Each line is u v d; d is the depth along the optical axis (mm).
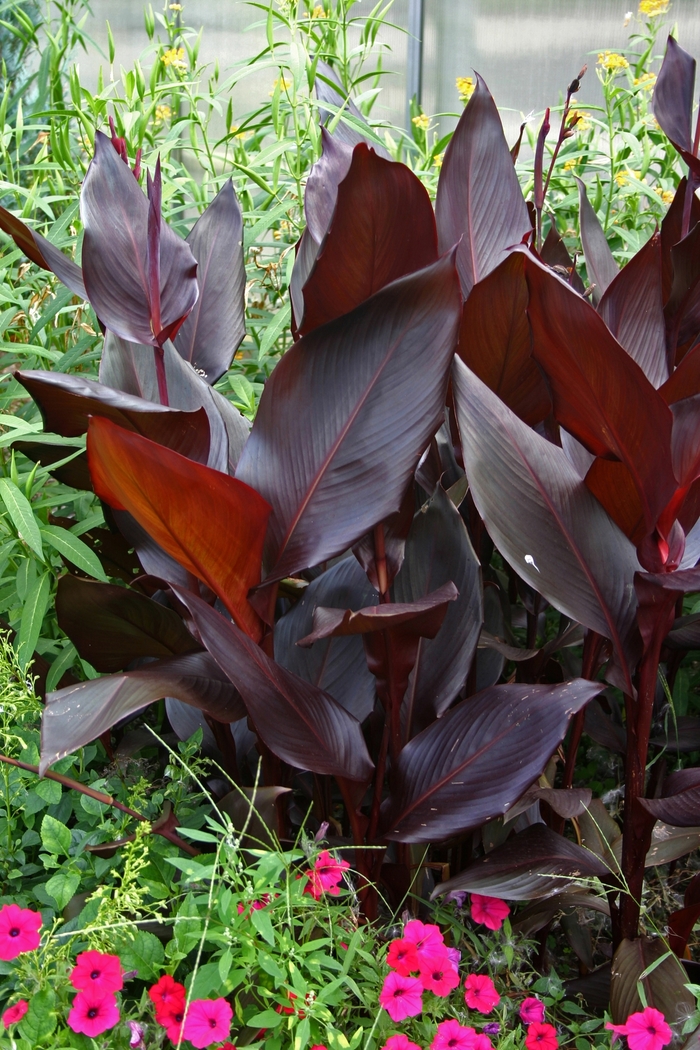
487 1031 1900
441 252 2250
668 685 2436
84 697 1790
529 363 2084
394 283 1813
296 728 1898
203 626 1844
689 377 1924
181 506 1769
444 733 1984
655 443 1816
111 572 2434
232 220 2367
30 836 2084
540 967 2236
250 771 2264
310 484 1906
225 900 1732
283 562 1912
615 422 1830
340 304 1916
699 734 2428
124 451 1690
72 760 2160
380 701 2145
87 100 2924
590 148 3555
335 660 2166
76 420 1938
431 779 1967
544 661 2289
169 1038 1777
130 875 1825
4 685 2080
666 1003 1934
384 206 1797
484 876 2010
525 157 4102
